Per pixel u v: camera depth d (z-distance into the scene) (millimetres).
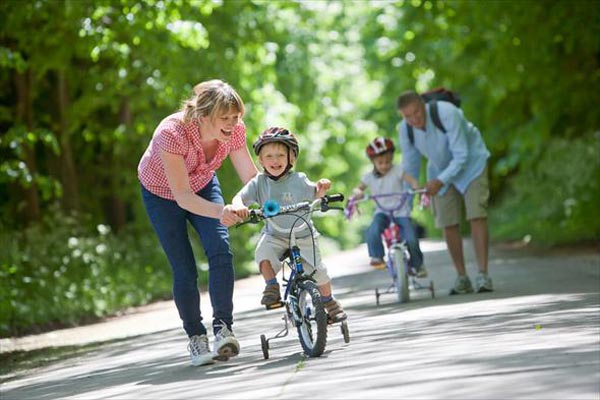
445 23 47844
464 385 10594
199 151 15016
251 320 23625
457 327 16516
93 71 43406
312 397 10812
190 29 36656
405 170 24859
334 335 17453
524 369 11242
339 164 80875
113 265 39531
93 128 47312
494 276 29000
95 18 35688
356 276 36781
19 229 39375
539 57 44250
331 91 70375
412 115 24219
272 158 15117
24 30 36969
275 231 15227
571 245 40219
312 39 67688
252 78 51375
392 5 52812
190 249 15523
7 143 35375
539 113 48688
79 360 20281
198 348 15461
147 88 41188
